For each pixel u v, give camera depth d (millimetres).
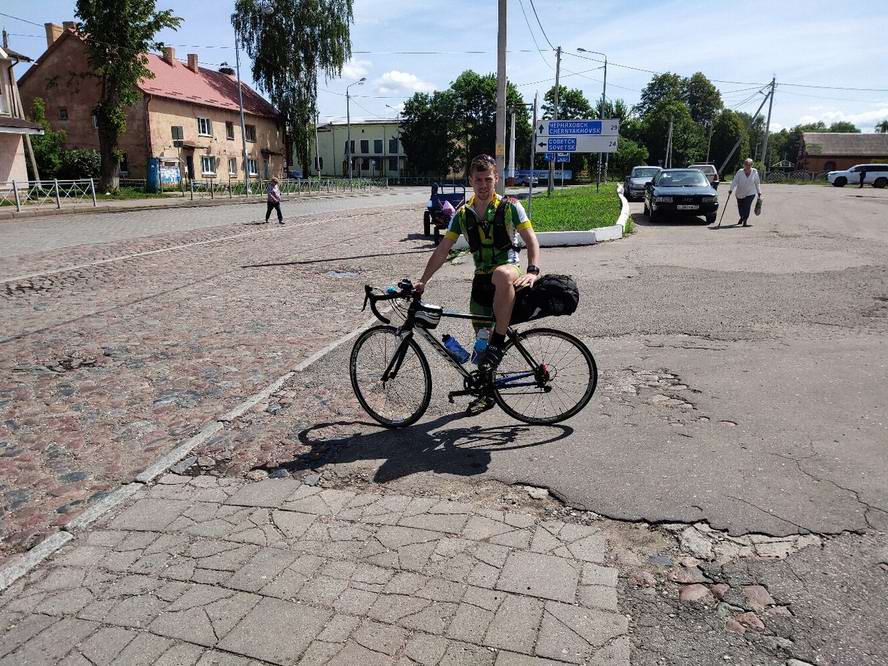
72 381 5750
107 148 34875
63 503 3672
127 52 33438
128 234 17453
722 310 7070
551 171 32156
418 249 14289
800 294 7648
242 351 6633
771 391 4691
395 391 4602
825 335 5992
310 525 3305
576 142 18938
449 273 10695
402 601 2682
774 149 145250
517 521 3244
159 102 42250
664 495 3387
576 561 2898
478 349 4363
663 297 7848
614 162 75750
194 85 48844
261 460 4094
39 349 6770
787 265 9539
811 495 3309
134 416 4941
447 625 2531
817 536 2988
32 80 41562
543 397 4449
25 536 3348
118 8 32562
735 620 2508
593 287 8633
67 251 13930
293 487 3719
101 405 5172
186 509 3533
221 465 4055
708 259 10383
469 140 80062
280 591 2787
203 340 7070
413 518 3320
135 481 3877
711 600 2623
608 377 5184
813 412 4289
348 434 4441
